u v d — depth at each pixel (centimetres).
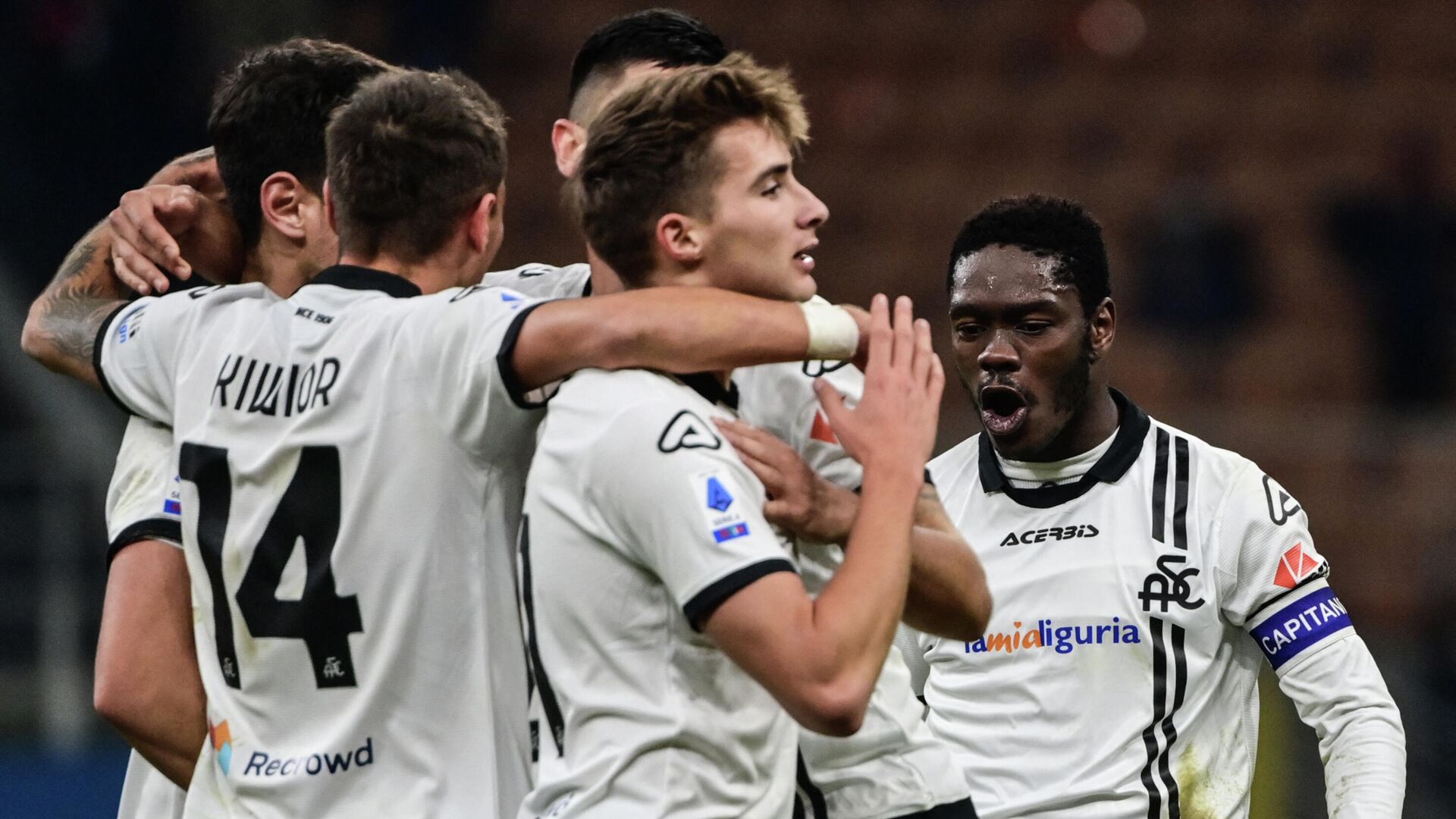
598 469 759
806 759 866
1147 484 1156
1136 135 4734
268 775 848
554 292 1123
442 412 823
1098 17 4944
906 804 883
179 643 921
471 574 836
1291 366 3978
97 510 2917
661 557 745
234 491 869
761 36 4978
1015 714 1141
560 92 4750
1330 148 4691
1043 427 1133
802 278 816
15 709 2803
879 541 746
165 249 1009
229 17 3894
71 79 3719
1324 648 1109
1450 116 4744
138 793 1015
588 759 773
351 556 836
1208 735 1127
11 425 3172
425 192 879
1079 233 1145
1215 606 1121
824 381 790
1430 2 4947
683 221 801
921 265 4472
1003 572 1166
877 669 731
